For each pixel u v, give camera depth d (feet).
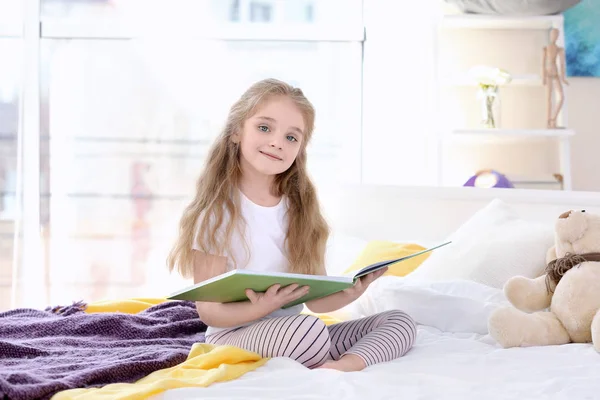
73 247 12.28
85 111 12.23
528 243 7.17
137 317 6.42
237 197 5.51
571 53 10.93
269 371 4.51
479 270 7.09
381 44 11.36
